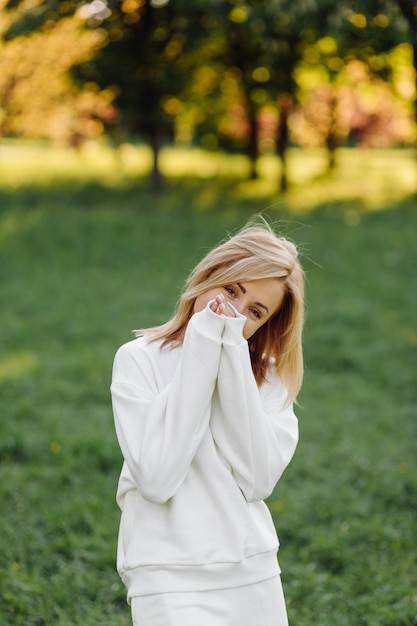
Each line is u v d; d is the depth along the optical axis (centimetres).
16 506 448
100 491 473
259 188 1830
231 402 208
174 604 201
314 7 1320
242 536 210
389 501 470
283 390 237
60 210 1516
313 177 2066
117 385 219
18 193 1705
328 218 1463
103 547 400
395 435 581
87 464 516
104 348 789
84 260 1198
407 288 1027
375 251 1214
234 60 1678
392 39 1411
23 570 376
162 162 2500
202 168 2306
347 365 754
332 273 1102
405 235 1309
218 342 205
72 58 1955
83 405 639
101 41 1648
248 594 211
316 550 405
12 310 941
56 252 1235
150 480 200
